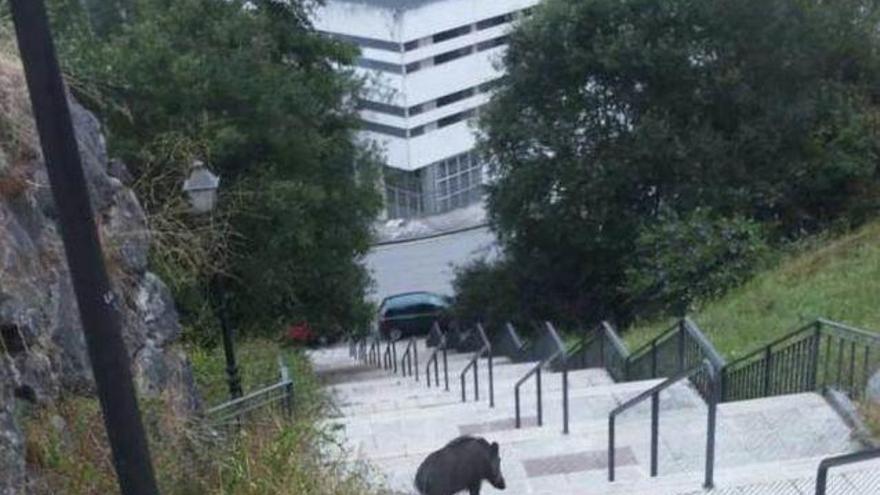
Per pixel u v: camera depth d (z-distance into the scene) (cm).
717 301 1980
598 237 2678
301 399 1448
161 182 1575
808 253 2056
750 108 2612
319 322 2562
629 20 2627
